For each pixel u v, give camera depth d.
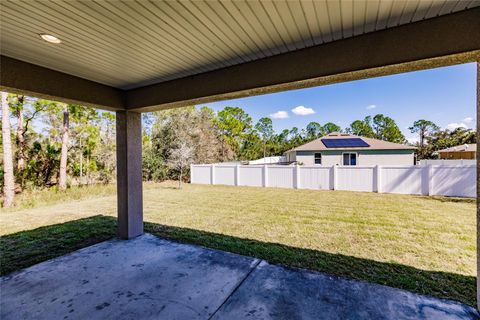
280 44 2.52
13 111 9.67
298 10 1.91
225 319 2.08
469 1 1.80
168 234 4.48
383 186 9.16
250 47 2.58
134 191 4.34
